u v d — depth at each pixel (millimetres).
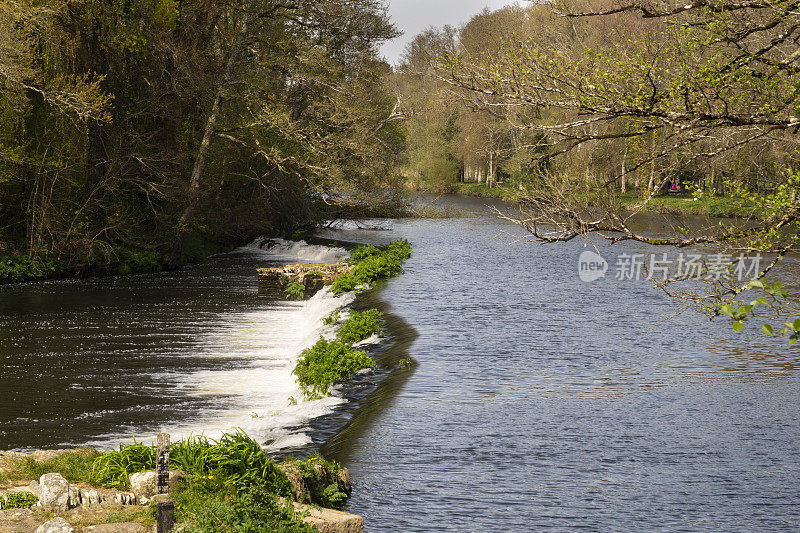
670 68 7633
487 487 10477
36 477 8852
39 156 34031
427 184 94625
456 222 62250
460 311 24672
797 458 11562
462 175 106500
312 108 43125
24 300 29422
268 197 48094
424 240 49625
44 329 24250
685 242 7145
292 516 7875
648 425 13141
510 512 9633
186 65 37250
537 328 21812
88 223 36656
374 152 42625
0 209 34875
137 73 38625
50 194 34656
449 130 91750
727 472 11016
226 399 16609
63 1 32406
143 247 39250
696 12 7516
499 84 7664
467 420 13477
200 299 30766
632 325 22141
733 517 9539
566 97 7477
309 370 16844
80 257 35750
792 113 7238
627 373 16750
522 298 27297
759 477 10828
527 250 43656
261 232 52250
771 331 5961
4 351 21172
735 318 6094
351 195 47906
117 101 37562
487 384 15906
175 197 39188
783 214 6883
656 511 9695
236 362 20141
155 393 17094
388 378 16859
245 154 45844
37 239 35156
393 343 20422
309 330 24609
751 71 7277
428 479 10773
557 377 16469
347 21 44562
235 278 36781
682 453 11781
